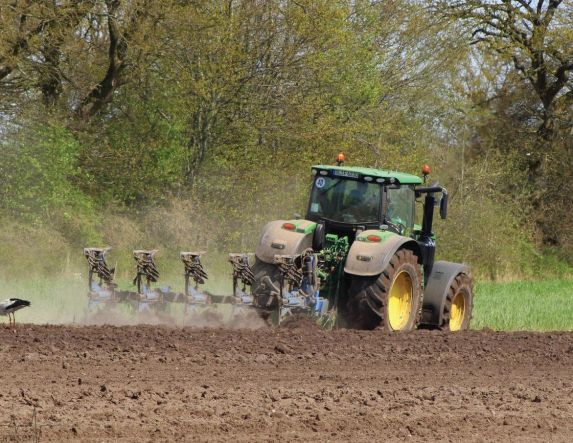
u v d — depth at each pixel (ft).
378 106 327.47
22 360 106.42
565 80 429.38
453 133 409.49
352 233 153.69
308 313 142.92
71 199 258.37
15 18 253.24
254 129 287.28
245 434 80.94
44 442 76.43
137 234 266.16
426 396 98.17
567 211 424.46
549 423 89.15
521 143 444.96
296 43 287.48
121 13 267.80
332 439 80.64
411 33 372.58
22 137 254.06
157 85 288.10
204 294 142.92
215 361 110.83
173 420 83.15
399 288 151.33
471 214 353.72
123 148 282.97
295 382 102.68
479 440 82.02
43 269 235.20
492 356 125.59
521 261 379.55
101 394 91.71
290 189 286.87
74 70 285.43
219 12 273.33
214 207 281.33
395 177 152.97
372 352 122.31
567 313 223.92
